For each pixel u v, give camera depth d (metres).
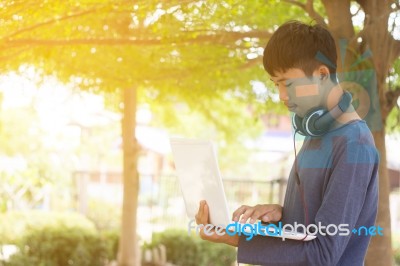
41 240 8.17
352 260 1.84
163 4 3.71
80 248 8.31
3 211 10.66
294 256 1.76
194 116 12.10
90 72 5.48
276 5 4.39
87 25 4.60
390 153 3.36
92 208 12.41
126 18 4.41
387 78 3.04
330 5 3.21
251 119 10.13
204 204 1.96
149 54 5.20
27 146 12.20
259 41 4.56
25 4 3.71
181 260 8.77
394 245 3.35
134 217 8.33
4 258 7.88
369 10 3.10
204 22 4.15
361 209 1.82
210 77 5.48
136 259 8.28
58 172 12.15
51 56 5.09
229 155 13.45
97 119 13.89
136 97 8.18
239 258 1.85
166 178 11.19
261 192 9.43
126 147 8.28
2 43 4.22
